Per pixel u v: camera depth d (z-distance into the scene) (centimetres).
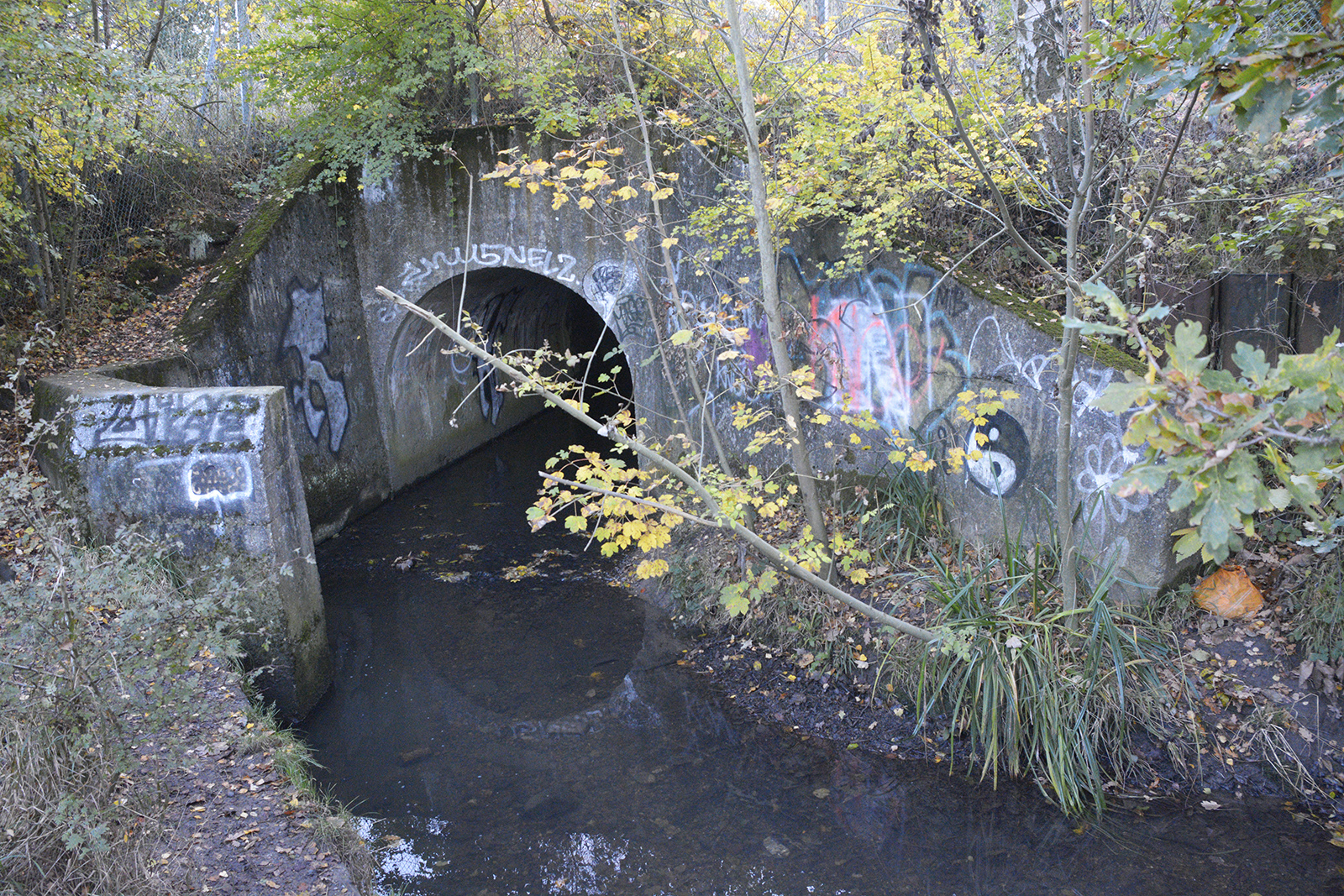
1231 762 552
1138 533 609
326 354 1041
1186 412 189
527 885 505
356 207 1079
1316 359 181
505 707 704
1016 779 568
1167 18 463
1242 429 181
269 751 507
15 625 392
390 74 1033
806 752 622
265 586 646
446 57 963
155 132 1087
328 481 1034
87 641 404
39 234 892
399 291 1090
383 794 596
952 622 600
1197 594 618
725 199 787
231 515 639
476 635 817
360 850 479
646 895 497
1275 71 231
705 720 667
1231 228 643
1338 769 536
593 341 1891
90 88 762
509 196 1008
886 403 785
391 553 995
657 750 638
